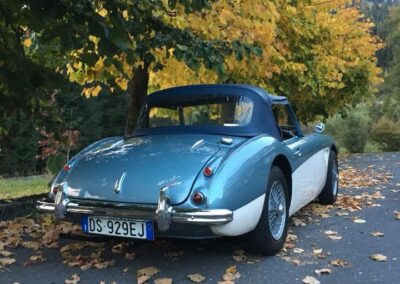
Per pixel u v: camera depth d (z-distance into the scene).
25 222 5.78
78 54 5.51
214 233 3.70
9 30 5.19
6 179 16.44
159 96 5.15
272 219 4.34
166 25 5.37
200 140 4.34
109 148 4.56
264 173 4.07
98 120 27.05
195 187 3.64
